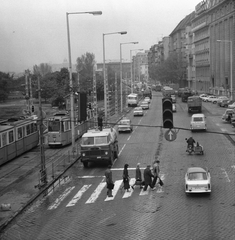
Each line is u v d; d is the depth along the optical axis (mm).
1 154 36500
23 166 36531
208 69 136750
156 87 170375
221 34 118688
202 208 22797
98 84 113312
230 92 102812
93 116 60344
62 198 26359
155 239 18453
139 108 78938
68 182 30656
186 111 81812
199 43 147875
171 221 20844
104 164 36938
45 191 28297
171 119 20125
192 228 19625
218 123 62531
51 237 19531
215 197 24922
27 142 43594
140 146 45156
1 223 21609
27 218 22656
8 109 86875
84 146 35219
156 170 27812
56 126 46031
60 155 41375
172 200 24734
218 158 36938
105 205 24375
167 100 20125
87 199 25875
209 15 132250
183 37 178875
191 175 25938
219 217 21078
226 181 28766
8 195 27141
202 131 51438
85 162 35719
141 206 23812
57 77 111188
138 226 20359
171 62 163250
